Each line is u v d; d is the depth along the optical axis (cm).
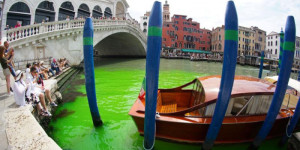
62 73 1094
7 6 1719
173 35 4866
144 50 3403
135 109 444
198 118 413
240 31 4788
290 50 336
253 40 5091
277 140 468
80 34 1552
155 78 300
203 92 468
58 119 595
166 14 5569
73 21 1497
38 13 1978
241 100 425
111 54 3847
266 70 2892
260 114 434
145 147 349
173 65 2714
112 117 614
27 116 379
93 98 464
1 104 450
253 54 5128
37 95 501
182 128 404
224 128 402
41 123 507
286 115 445
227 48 305
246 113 430
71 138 479
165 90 604
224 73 313
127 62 2719
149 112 315
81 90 973
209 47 5428
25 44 1205
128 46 3378
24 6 1856
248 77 555
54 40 1379
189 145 422
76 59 1544
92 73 434
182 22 4975
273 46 5316
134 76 1466
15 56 1165
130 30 2548
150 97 307
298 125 467
